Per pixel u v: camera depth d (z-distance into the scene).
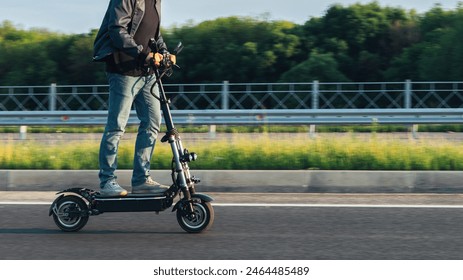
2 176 21.48
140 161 15.43
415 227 15.59
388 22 55.69
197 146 25.67
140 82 15.34
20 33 64.75
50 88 52.75
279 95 51.00
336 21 55.69
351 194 20.34
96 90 51.91
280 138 28.41
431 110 40.94
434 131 42.66
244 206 18.09
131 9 14.77
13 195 20.19
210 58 54.38
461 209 17.67
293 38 54.69
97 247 13.91
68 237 14.74
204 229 14.95
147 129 15.53
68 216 15.19
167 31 56.31
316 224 15.92
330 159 23.14
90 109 53.12
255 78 53.69
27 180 21.41
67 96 54.50
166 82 54.28
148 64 14.85
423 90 48.97
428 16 56.97
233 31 55.59
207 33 55.16
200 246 13.95
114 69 15.16
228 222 16.14
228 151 24.48
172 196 14.99
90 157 24.30
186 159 14.81
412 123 40.62
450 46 51.75
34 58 57.75
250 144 25.34
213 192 20.78
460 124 41.28
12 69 58.06
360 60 53.97
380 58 54.47
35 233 15.12
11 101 55.00
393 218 16.56
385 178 20.67
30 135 41.47
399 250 13.62
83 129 44.19
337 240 14.40
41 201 18.98
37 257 13.18
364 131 41.56
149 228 15.52
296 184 20.81
